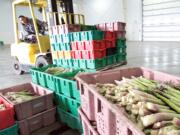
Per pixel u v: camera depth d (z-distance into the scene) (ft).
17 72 18.76
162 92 4.70
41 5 16.22
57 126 8.31
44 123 8.21
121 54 15.55
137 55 22.56
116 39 14.60
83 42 12.28
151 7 35.17
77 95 7.41
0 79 16.96
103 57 13.03
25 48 16.72
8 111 7.06
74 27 13.53
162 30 34.63
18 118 7.43
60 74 9.15
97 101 4.77
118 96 4.84
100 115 4.66
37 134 7.76
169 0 32.24
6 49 43.14
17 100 8.25
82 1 49.67
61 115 8.46
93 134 5.18
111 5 42.96
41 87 9.45
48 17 14.30
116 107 3.78
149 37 37.24
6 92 9.64
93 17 48.08
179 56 19.88
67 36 12.89
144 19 37.06
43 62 14.97
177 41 32.65
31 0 14.79
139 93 4.67
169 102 4.25
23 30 17.74
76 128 7.63
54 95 8.82
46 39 16.06
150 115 3.53
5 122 7.03
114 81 6.82
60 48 13.71
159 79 6.23
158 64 17.20
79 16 16.93
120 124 3.62
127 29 40.81
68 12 15.81
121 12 40.96
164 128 3.18
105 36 13.06
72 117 7.70
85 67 12.66
